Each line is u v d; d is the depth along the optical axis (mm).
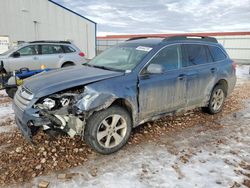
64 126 3428
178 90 4508
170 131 4641
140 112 3982
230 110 6195
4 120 5098
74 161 3455
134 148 3904
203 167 3383
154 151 3820
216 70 5336
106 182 2994
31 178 3045
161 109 4324
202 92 5105
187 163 3482
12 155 3557
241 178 3133
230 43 32438
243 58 31578
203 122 5203
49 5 21750
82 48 24734
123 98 3666
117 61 4391
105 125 3578
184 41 4812
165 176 3145
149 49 4266
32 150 3699
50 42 10773
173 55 4516
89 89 3424
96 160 3508
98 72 3965
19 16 20219
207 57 5281
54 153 3635
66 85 3477
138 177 3111
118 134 3748
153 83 4055
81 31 24297
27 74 6883
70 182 2982
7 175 3086
